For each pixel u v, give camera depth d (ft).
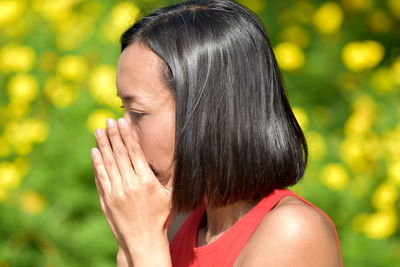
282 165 11.87
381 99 31.76
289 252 11.09
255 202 12.21
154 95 11.64
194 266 12.61
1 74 31.76
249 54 11.83
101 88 28.66
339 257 11.61
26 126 28.66
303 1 36.70
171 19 11.88
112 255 26.81
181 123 11.50
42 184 27.78
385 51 37.81
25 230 27.14
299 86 32.83
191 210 12.02
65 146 27.86
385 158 27.99
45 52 32.48
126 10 31.45
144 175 12.41
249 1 35.81
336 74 33.30
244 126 11.61
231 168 11.57
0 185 27.40
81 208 27.68
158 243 12.55
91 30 32.65
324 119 31.81
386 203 26.91
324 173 26.66
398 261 26.61
